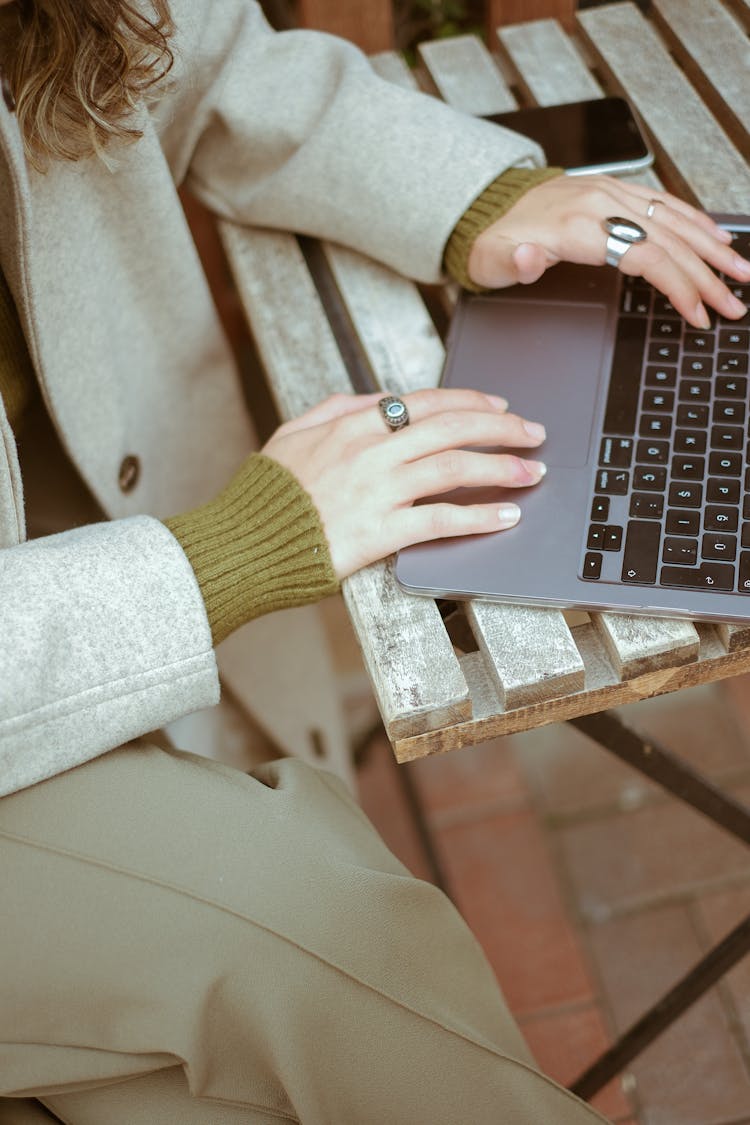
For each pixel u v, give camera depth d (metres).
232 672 1.17
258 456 0.80
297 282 0.96
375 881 0.68
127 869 0.66
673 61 1.05
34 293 0.83
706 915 1.51
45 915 0.66
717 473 0.72
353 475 0.75
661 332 0.81
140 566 0.71
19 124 0.78
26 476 1.05
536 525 0.72
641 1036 1.15
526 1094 0.69
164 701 0.70
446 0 1.64
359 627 0.71
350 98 0.95
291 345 0.92
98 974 0.66
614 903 1.54
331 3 1.16
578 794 1.64
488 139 0.92
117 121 0.82
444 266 0.93
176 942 0.65
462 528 0.71
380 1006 0.67
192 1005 0.65
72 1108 0.74
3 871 0.67
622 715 0.89
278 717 1.25
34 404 0.99
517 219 0.88
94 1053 0.69
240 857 0.67
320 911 0.66
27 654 0.66
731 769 1.64
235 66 0.96
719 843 1.57
